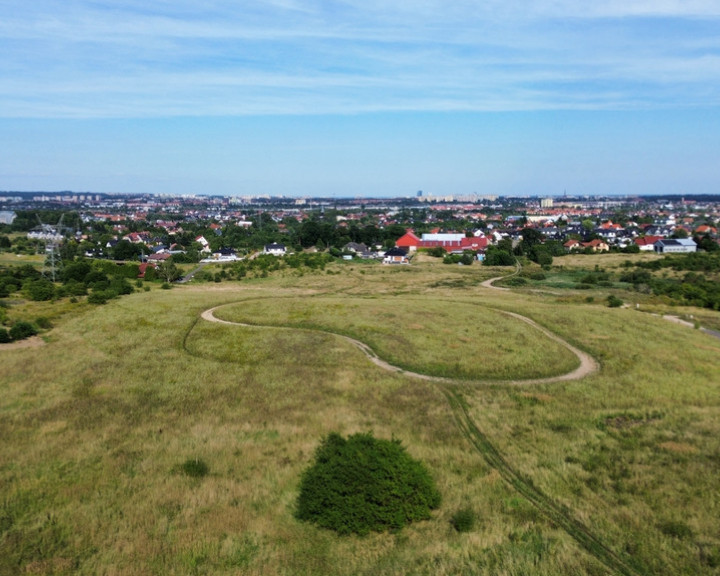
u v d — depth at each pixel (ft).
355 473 81.25
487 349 174.81
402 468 83.56
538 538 77.05
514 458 102.06
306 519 81.76
